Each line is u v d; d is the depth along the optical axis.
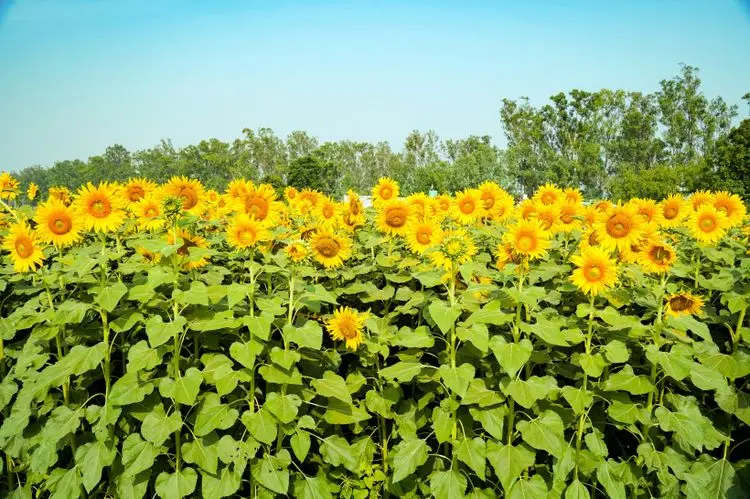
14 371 4.23
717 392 3.78
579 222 6.75
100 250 4.91
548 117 76.31
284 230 4.32
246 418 3.64
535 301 3.62
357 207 6.80
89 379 4.19
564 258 5.91
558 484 3.76
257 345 3.62
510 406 3.71
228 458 3.55
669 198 6.25
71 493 3.64
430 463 4.33
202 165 98.25
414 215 5.80
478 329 3.59
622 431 4.55
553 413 3.69
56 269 4.27
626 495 3.92
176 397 3.42
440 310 3.58
